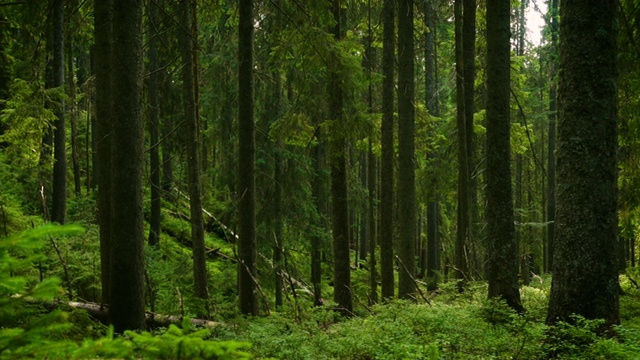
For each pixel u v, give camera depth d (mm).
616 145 7012
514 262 9969
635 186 11992
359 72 11000
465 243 13906
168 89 16031
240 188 10703
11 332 1844
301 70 12117
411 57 14031
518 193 27781
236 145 16297
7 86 16078
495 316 8953
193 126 11844
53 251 11320
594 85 6891
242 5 10688
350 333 7859
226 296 13430
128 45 7016
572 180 6996
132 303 6957
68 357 1854
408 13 14023
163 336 1979
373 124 11539
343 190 12453
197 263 11547
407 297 13273
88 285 10625
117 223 6969
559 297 7109
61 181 14484
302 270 19344
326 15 11305
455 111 19188
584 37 6926
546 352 6684
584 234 6906
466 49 14266
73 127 14656
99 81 8750
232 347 2006
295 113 12539
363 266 26797
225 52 15555
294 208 16625
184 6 11406
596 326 6457
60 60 13695
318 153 18812
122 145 6984
